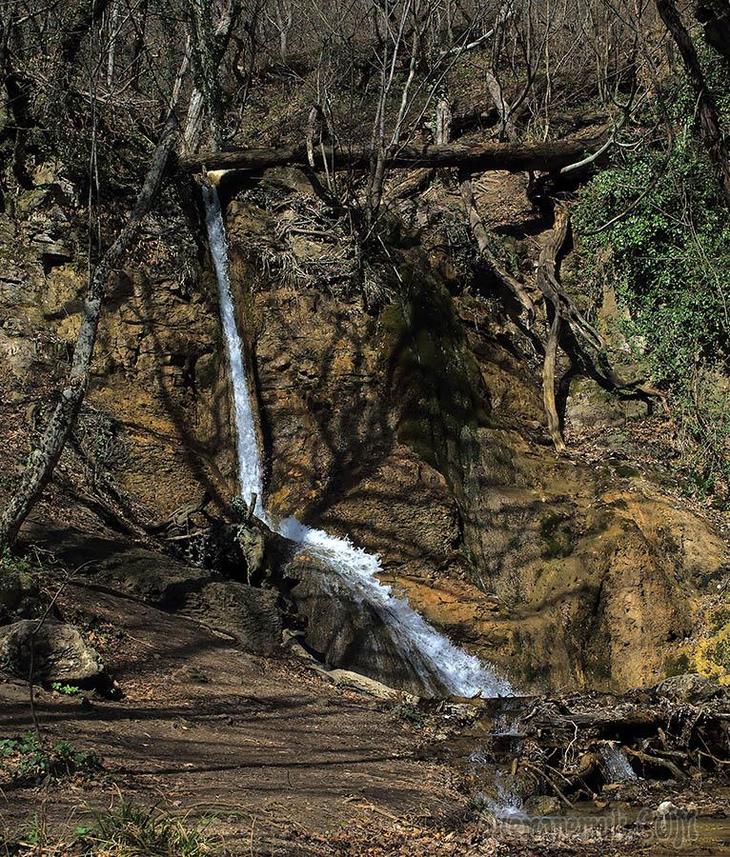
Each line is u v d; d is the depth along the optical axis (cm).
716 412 1998
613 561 1727
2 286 1831
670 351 2086
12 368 1741
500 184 2395
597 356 2162
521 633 1681
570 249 2295
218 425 1855
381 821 816
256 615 1393
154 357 1841
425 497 1767
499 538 1803
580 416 2114
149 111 2212
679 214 2080
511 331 2183
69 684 954
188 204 2008
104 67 1991
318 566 1616
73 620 1142
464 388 1922
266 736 1004
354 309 1923
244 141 2523
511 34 2617
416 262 2048
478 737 1184
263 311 1931
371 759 1020
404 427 1823
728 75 2031
